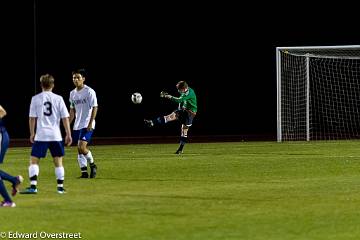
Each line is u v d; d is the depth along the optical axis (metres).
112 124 94.19
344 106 94.06
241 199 31.62
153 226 25.16
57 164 34.34
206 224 25.47
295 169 45.47
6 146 33.62
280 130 79.81
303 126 87.19
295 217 26.84
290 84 86.44
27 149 70.19
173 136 93.88
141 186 36.97
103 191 34.88
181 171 44.66
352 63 90.69
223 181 39.06
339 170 44.78
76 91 41.59
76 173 44.12
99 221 26.19
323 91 94.88
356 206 29.44
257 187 36.12
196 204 30.20
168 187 36.44
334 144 71.56
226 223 25.66
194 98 59.84
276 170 44.88
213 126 95.69
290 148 66.00
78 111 41.50
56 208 29.25
